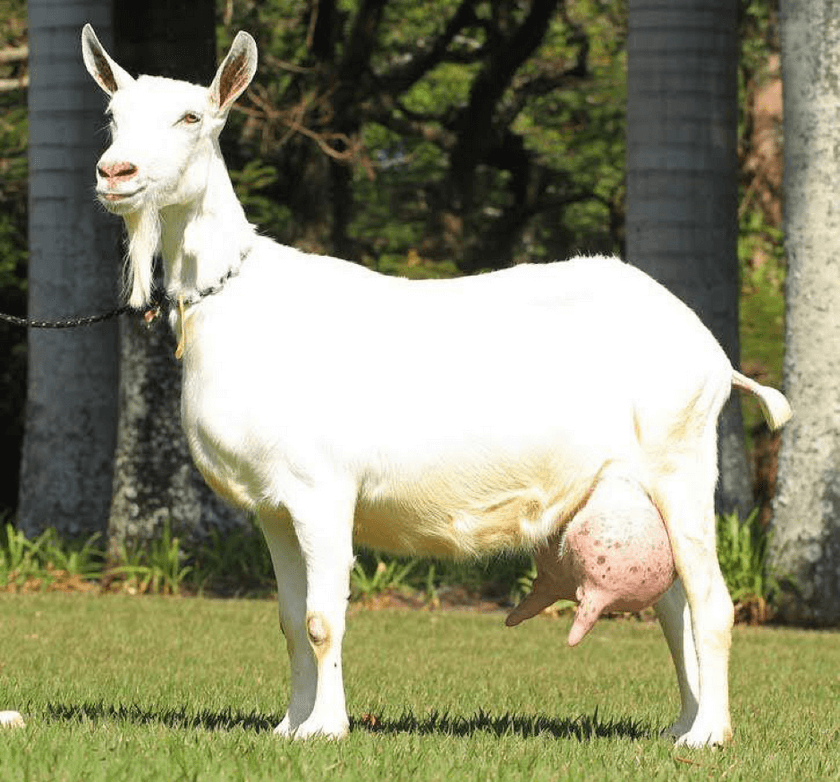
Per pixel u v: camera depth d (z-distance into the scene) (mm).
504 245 33875
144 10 19047
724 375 7988
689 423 7844
